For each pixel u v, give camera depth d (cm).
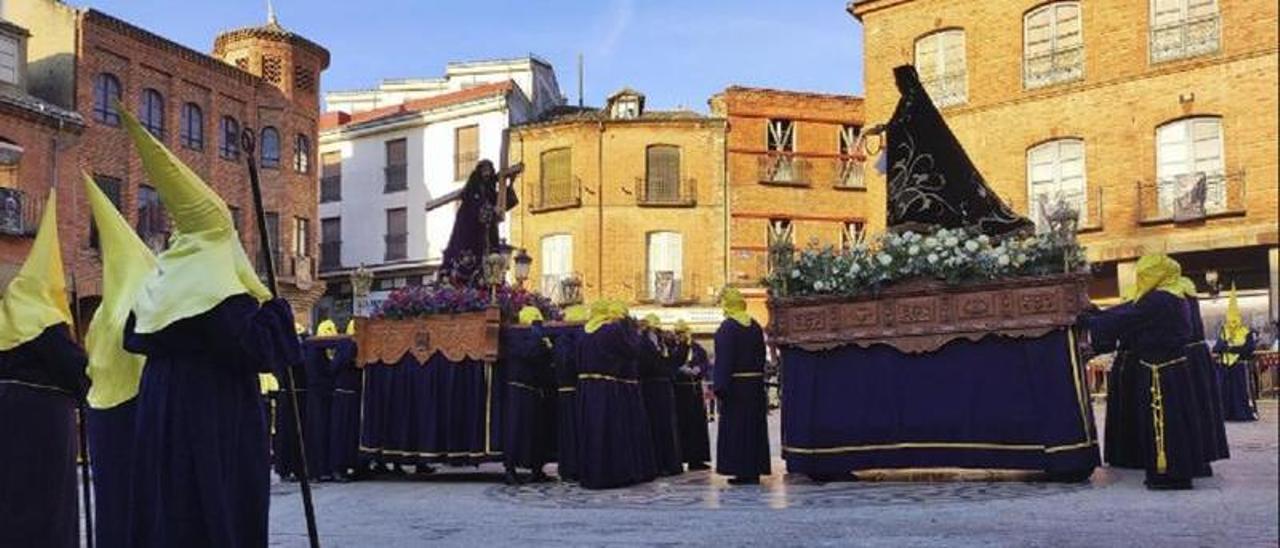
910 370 1107
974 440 1073
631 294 4603
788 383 1162
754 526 822
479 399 1275
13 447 643
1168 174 3127
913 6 3553
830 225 4728
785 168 4712
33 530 645
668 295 4575
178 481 530
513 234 4744
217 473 533
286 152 4356
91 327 643
